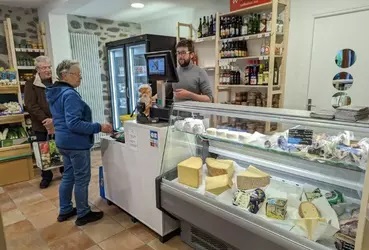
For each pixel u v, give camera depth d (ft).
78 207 7.65
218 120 5.85
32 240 6.97
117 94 16.79
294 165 5.08
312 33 9.70
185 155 6.84
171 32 15.57
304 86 10.19
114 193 8.48
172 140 6.52
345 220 3.97
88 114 7.59
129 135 7.30
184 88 9.03
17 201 9.29
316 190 4.72
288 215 4.39
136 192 7.46
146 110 7.10
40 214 8.34
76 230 7.44
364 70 8.68
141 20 16.78
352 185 4.28
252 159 5.68
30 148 11.30
